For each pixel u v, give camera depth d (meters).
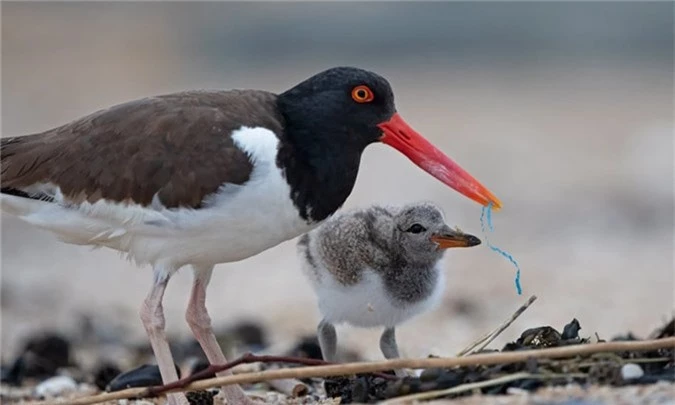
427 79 34.50
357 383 7.85
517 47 37.25
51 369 11.59
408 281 9.62
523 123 28.61
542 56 36.91
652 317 13.97
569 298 15.16
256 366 10.53
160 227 8.29
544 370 7.46
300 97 8.66
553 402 7.07
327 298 9.71
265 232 8.43
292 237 8.71
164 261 8.48
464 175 8.98
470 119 29.06
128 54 36.38
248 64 35.91
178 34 38.28
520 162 24.55
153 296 8.49
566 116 29.45
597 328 13.38
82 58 35.78
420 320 13.94
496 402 7.17
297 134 8.55
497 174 23.52
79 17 39.44
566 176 23.30
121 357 12.62
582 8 37.44
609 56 36.72
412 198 20.94
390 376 7.90
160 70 34.78
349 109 8.68
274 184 8.28
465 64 36.44
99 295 16.41
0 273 17.56
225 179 8.19
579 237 19.08
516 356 7.38
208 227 8.27
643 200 21.44
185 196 8.20
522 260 17.48
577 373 7.47
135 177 8.26
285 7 38.91
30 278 17.31
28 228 20.45
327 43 37.34
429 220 9.57
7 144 8.78
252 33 37.91
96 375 11.10
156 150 8.28
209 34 38.22
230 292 16.25
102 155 8.38
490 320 14.01
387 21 37.69
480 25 37.59
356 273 9.48
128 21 39.53
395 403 7.38
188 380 7.67
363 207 9.95
